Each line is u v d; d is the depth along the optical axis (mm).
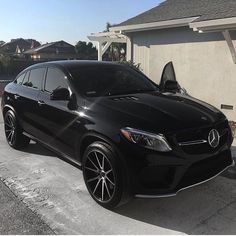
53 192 5078
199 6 11539
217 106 10477
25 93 6430
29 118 6273
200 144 4289
